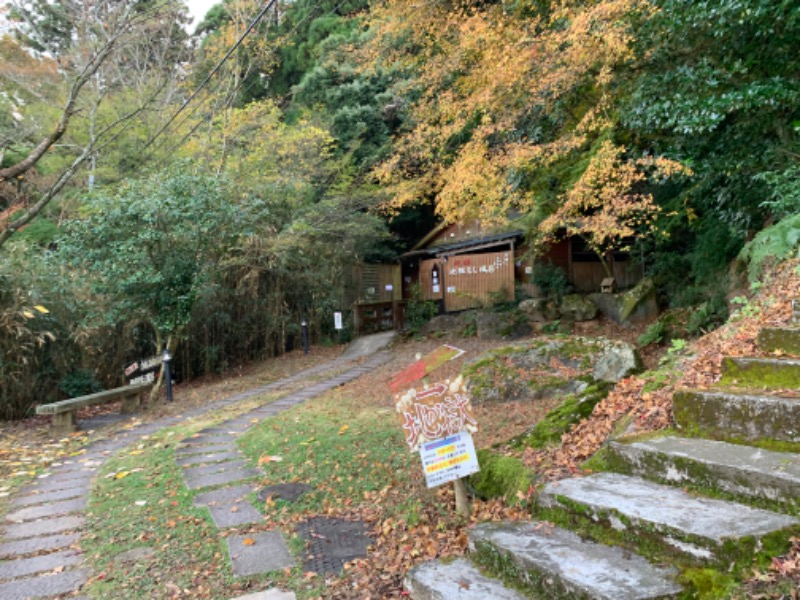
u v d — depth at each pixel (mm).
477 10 8453
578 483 3039
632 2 5688
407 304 17000
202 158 14180
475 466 3523
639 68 6633
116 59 13406
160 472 5266
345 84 17156
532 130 8156
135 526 4008
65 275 10320
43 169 14039
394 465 4812
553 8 7418
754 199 6902
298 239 13680
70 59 11016
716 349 4340
